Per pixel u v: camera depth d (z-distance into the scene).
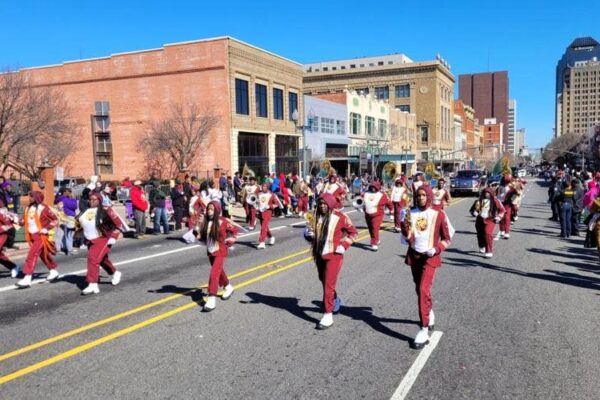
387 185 42.12
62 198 13.89
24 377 5.46
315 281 9.77
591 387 5.07
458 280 9.78
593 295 8.59
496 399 4.85
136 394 5.02
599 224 10.77
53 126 29.25
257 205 14.51
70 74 40.47
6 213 10.32
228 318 7.41
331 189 15.72
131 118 39.16
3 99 27.38
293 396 4.93
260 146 40.75
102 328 7.05
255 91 39.84
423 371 5.48
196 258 12.83
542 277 10.02
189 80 37.34
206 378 5.36
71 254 13.80
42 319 7.54
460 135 119.19
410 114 84.50
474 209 12.47
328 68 113.06
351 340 6.45
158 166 38.34
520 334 6.62
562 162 125.12
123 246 15.13
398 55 107.38
